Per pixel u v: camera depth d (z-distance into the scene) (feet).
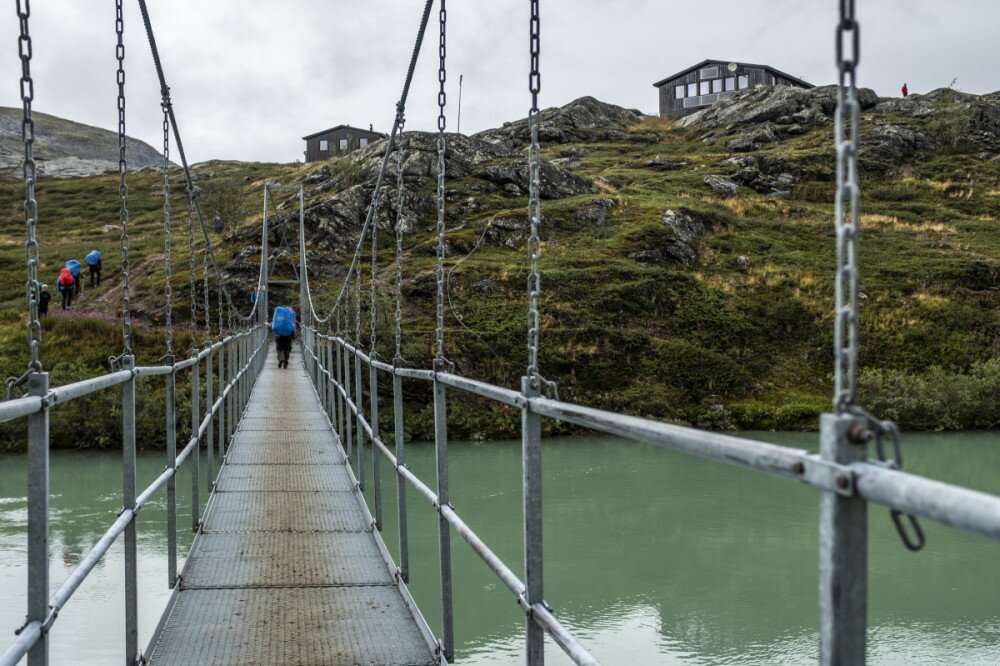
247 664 12.85
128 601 12.44
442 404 13.01
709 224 151.33
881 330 112.88
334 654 13.28
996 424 94.07
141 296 128.06
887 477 3.58
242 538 20.47
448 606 12.93
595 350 102.99
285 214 152.56
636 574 42.04
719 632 34.22
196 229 203.41
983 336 112.27
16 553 41.19
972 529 2.98
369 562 18.38
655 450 77.25
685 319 113.70
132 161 438.40
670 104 305.53
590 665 6.73
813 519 52.13
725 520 52.08
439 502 12.92
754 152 216.33
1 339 88.22
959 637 33.73
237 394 42.27
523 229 141.59
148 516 51.26
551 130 269.64
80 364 84.79
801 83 299.79
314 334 60.18
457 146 171.94
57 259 165.78
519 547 47.06
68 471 67.26
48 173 297.94
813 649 32.65
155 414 77.41
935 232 159.63
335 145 305.32
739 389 100.78
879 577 41.01
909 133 217.15
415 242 143.84
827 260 138.82
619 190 179.22
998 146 217.97
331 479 27.66
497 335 102.78
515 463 73.05
